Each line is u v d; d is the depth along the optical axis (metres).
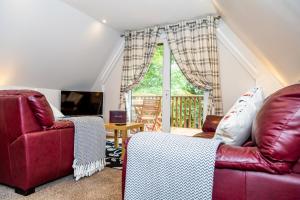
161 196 0.99
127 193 1.05
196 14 3.56
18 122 1.74
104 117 4.83
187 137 1.07
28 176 1.76
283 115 0.85
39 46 3.35
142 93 4.61
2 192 1.85
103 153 2.46
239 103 1.35
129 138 1.13
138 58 4.27
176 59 3.92
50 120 1.88
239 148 0.97
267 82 3.23
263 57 2.63
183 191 0.95
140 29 4.27
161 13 3.52
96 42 4.14
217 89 3.55
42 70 3.71
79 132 2.15
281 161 0.83
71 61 4.01
